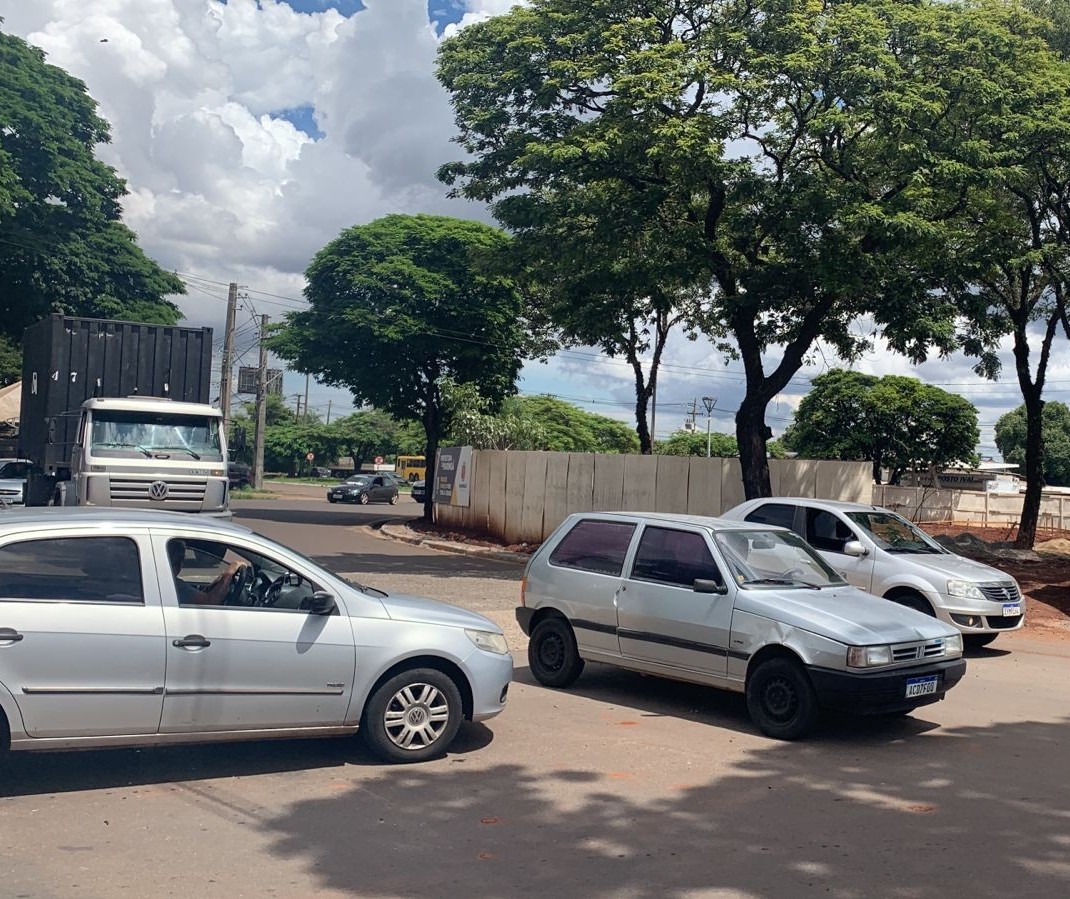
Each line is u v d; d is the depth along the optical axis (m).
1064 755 7.50
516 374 35.38
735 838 5.56
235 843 5.31
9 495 21.81
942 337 18.14
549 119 19.05
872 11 16.75
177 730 6.14
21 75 32.75
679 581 8.65
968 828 5.79
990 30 16.58
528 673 10.27
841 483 18.78
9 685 5.74
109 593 6.09
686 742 7.66
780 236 17.22
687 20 18.39
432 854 5.22
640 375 28.39
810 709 7.61
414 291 32.34
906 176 16.53
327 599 6.61
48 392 18.64
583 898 4.68
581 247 18.42
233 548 6.55
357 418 106.62
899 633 7.80
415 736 6.88
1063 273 20.33
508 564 21.53
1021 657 12.20
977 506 34.72
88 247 34.66
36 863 4.96
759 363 19.17
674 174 17.44
